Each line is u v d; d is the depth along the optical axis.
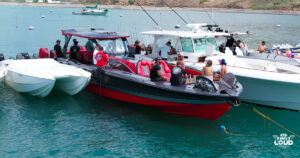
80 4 156.50
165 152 8.20
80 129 9.32
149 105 10.85
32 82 11.38
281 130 9.84
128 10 117.12
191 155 8.10
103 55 11.42
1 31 35.31
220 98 9.12
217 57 12.35
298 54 15.06
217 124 10.11
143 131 9.36
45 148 8.16
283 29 47.09
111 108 11.09
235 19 72.38
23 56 14.48
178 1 121.00
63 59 13.77
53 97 12.09
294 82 10.33
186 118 10.44
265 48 15.76
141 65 11.30
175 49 12.80
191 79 10.28
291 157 8.17
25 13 79.50
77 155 7.88
